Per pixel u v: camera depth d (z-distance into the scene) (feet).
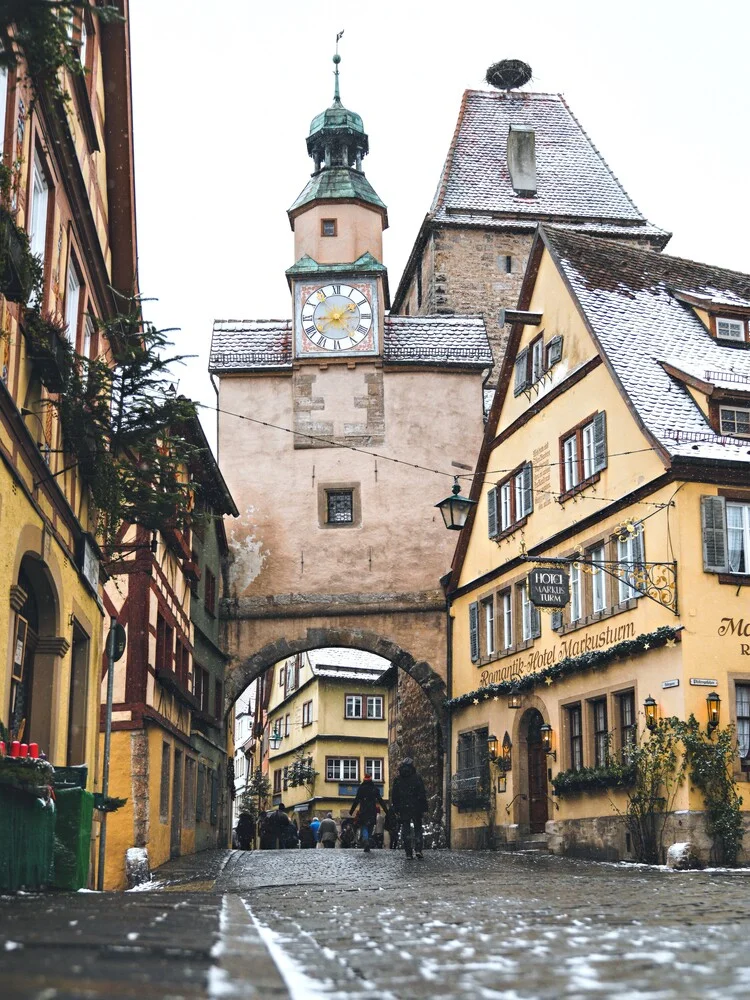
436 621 110.01
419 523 112.16
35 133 40.52
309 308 115.24
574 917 27.30
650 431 73.36
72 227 49.06
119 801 42.14
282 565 111.65
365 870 62.69
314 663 189.78
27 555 39.91
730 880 50.65
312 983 15.33
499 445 98.84
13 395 37.83
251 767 260.21
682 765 68.23
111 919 22.12
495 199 156.56
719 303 85.35
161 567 77.77
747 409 76.89
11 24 26.91
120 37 55.16
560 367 88.07
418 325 117.91
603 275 88.89
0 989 12.26
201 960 16.17
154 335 43.06
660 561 71.97
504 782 93.40
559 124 165.07
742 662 70.28
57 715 44.45
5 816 28.53
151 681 74.13
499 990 14.94
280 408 114.42
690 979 15.84
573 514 84.38
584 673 80.53
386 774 189.57
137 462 48.29
